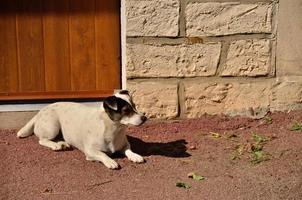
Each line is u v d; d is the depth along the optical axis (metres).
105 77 5.82
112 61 5.80
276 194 4.18
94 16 5.68
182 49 5.61
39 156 4.93
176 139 5.35
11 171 4.60
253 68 5.75
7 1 5.54
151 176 4.52
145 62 5.61
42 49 5.70
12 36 5.62
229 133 5.46
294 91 5.82
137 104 5.70
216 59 5.68
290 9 5.65
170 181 4.42
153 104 5.71
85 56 5.76
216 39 5.64
